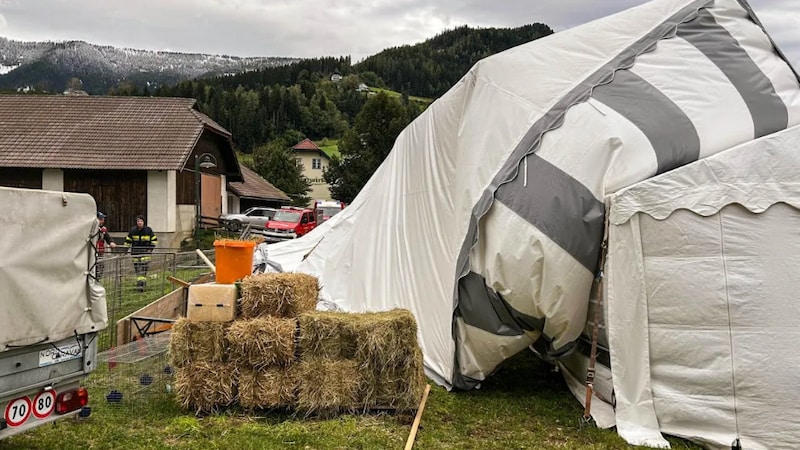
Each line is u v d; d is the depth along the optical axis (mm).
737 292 5211
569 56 7188
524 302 6039
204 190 28422
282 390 5715
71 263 4758
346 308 9664
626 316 5578
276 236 28000
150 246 15984
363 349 5750
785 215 5219
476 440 5336
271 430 5406
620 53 6938
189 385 5730
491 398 6590
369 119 49719
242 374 5754
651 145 5965
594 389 6336
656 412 5457
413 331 5832
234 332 5688
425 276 8188
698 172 5395
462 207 6785
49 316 4523
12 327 4215
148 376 6277
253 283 5902
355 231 10672
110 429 5379
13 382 4285
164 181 24375
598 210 5883
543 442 5309
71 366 4816
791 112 6195
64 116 27594
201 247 24828
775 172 5273
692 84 6477
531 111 6754
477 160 6902
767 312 5152
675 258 5414
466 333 6570
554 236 5859
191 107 29172
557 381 7324
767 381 5113
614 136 6051
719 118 6152
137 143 25500
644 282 5508
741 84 6438
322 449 5016
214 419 5656
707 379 5270
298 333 5793
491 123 7074
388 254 9508
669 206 5422
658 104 6312
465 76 8078
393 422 5672
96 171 24406
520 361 8281
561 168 6113
